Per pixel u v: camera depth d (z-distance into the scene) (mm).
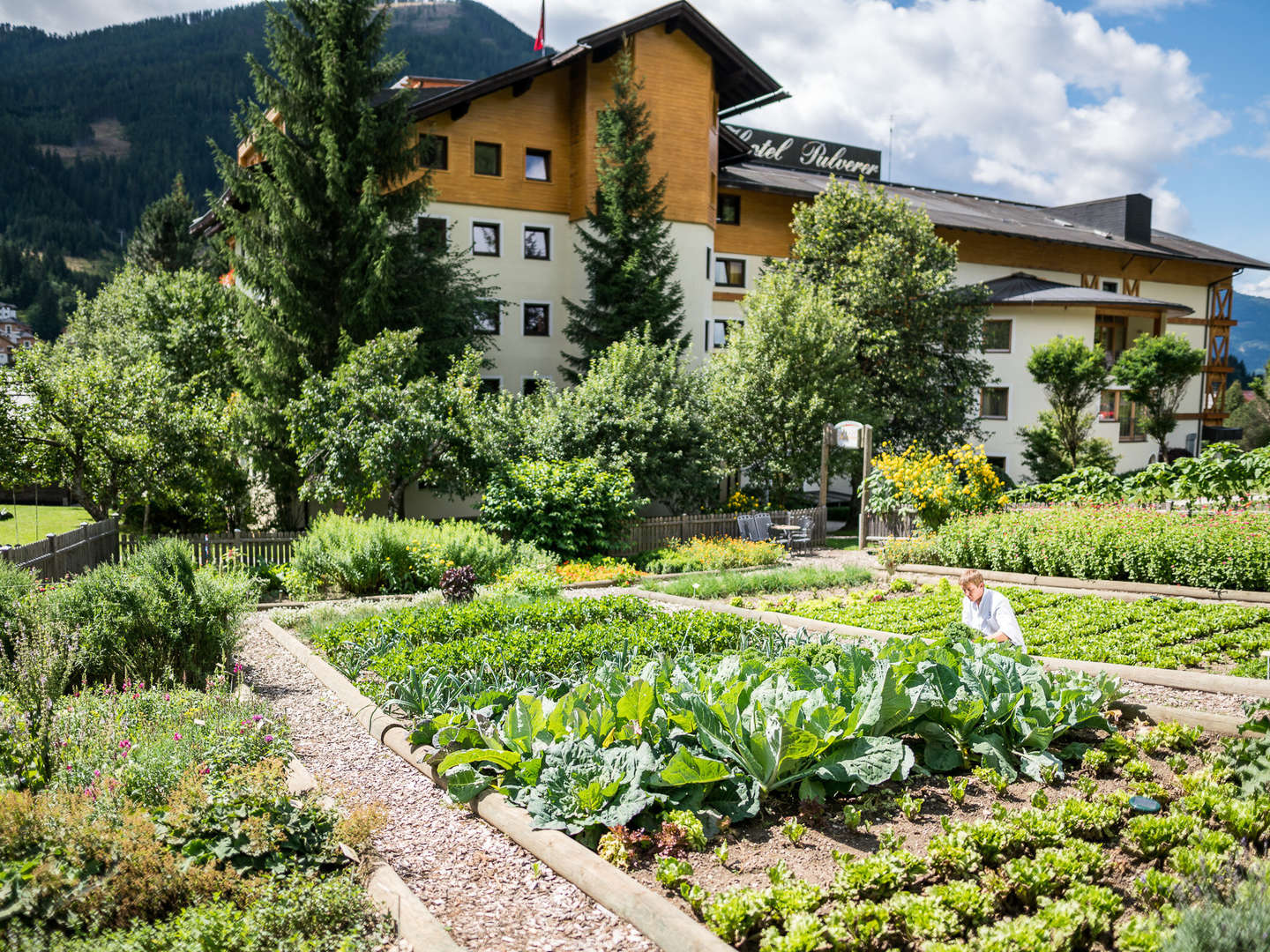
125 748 5133
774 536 22875
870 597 13297
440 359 25141
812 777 5293
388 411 19594
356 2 23625
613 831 4613
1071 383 33062
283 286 22359
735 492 27266
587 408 21984
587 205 30422
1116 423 40250
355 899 3977
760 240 38188
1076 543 14242
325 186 23547
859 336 28938
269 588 15469
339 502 25688
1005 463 39031
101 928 3686
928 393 30297
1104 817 4777
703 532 22031
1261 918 3352
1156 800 5246
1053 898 4055
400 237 24516
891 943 3725
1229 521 13602
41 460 18625
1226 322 54781
